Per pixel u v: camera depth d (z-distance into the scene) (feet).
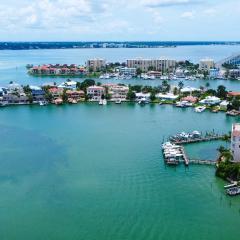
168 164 567.18
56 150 639.35
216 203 449.48
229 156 564.71
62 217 422.41
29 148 652.48
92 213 428.97
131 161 584.81
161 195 469.57
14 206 447.42
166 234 388.57
